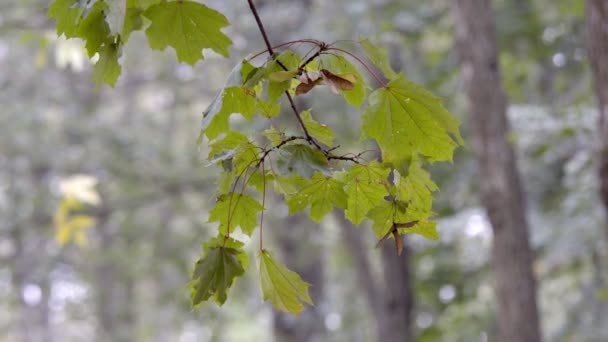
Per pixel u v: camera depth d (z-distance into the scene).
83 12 1.94
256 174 2.04
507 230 8.38
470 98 8.45
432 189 2.12
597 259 10.57
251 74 1.91
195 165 15.81
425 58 12.34
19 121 15.55
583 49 11.77
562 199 11.49
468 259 11.98
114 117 18.97
